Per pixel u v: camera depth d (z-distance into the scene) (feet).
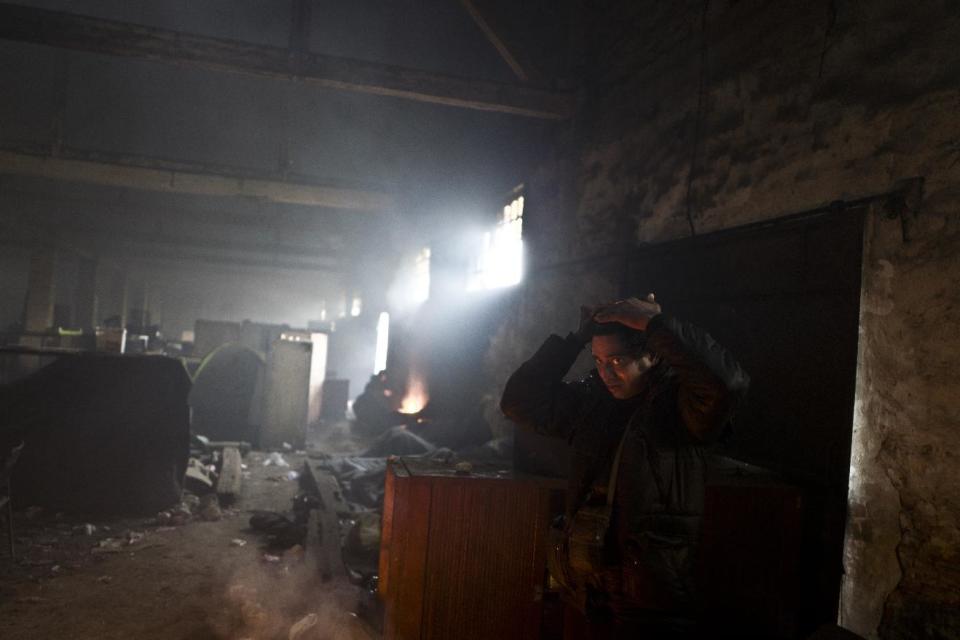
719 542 9.93
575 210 22.00
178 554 17.15
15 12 18.31
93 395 21.62
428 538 9.61
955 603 8.71
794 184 12.26
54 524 19.38
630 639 6.20
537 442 10.89
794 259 11.95
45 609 13.41
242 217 54.03
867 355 10.26
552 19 24.89
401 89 20.92
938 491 9.02
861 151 10.77
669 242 16.20
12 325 56.18
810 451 11.23
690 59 16.07
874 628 9.70
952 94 9.29
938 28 9.59
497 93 21.66
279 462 29.94
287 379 34.04
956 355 8.90
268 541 18.48
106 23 18.84
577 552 6.57
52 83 44.37
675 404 6.60
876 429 10.00
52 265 56.44
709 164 14.99
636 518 6.28
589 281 20.53
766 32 13.39
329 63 20.38
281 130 39.32
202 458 28.37
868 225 10.41
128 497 20.95
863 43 10.92
